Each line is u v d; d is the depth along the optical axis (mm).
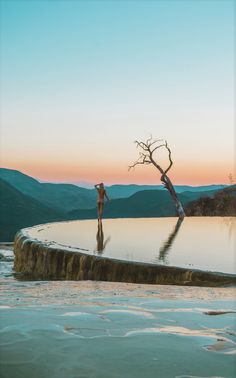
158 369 2441
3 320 3502
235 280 8242
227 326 3441
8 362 2514
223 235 17984
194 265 9734
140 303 4570
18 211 191625
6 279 13742
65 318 3615
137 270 9969
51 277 13039
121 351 2719
